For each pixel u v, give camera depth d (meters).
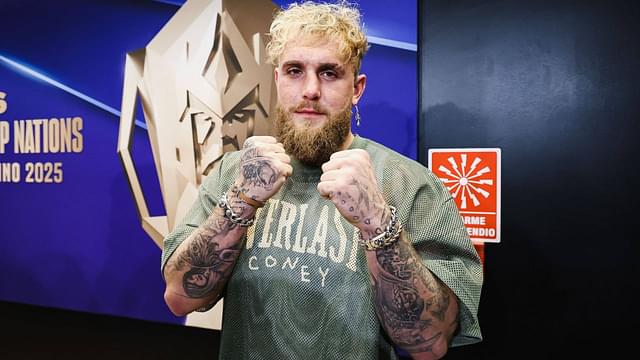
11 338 1.97
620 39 1.20
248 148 0.81
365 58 1.39
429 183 0.89
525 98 1.27
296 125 0.86
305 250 0.86
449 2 1.33
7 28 1.85
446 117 1.34
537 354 1.29
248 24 1.49
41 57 1.80
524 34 1.27
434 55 1.35
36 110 1.83
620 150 1.21
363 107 1.40
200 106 1.56
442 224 0.85
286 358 0.84
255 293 0.87
